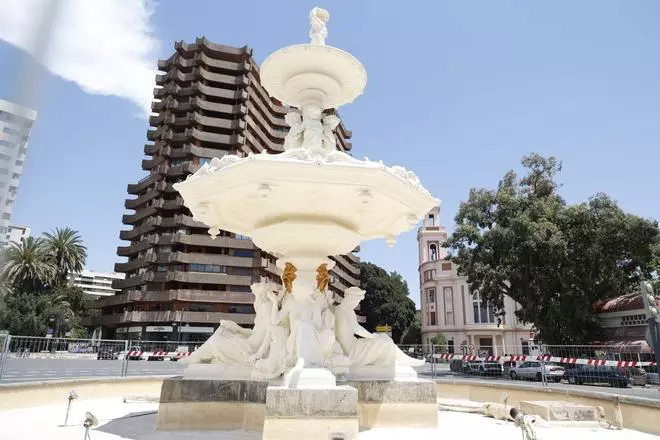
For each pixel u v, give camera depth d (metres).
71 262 48.81
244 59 60.78
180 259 48.28
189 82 58.16
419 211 7.79
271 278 52.75
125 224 57.41
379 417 7.18
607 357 16.19
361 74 8.61
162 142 55.12
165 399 6.86
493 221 29.92
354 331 8.11
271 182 6.32
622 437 7.17
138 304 48.88
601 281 26.81
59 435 6.32
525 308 29.36
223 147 56.28
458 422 7.99
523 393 11.20
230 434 6.48
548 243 25.78
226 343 7.69
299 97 8.85
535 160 30.41
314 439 5.52
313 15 9.03
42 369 13.94
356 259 66.25
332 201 6.91
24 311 43.03
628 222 25.59
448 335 53.31
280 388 5.70
